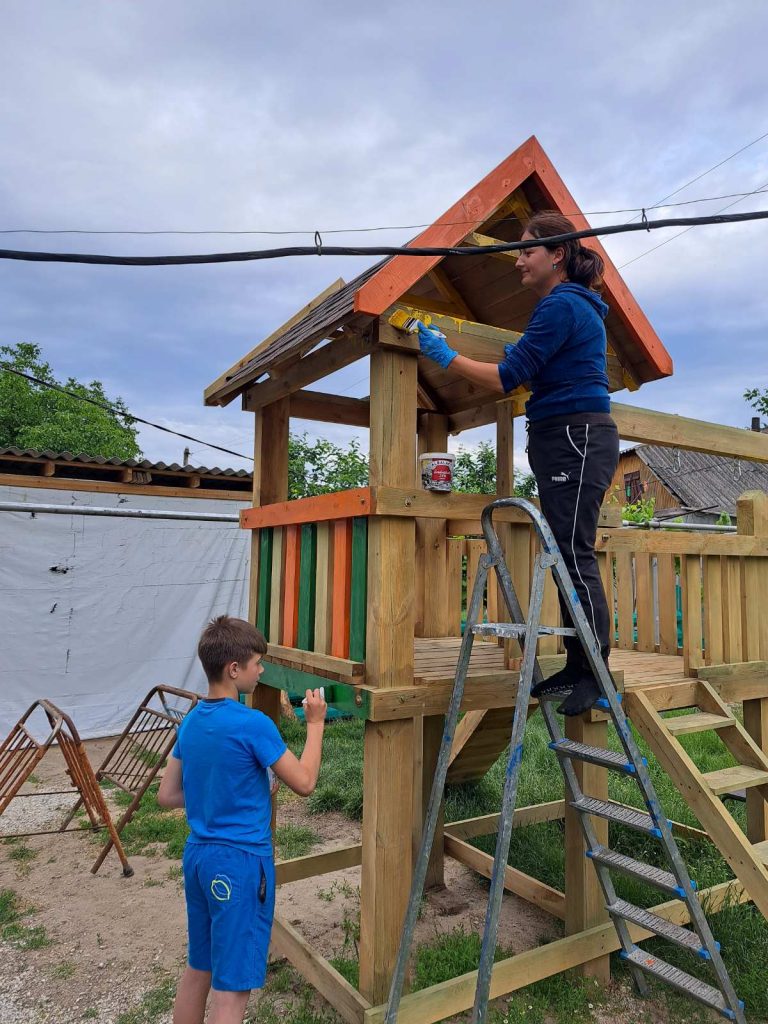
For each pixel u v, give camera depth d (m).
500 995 2.94
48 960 3.51
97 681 7.74
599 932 3.24
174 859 4.76
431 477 2.94
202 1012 2.45
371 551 2.85
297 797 5.97
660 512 18.44
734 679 4.08
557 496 2.69
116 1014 3.09
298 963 3.20
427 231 2.87
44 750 4.26
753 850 3.19
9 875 4.50
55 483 8.23
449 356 2.72
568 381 2.69
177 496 8.98
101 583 7.79
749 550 4.19
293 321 3.85
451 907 4.18
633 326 3.49
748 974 3.33
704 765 6.38
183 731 2.57
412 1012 2.70
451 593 4.80
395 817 2.77
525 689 2.44
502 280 3.61
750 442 4.15
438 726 4.52
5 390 27.52
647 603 4.98
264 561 3.85
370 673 2.81
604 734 3.45
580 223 3.28
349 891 4.34
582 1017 3.07
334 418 4.16
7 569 7.29
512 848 4.75
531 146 3.15
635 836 4.80
